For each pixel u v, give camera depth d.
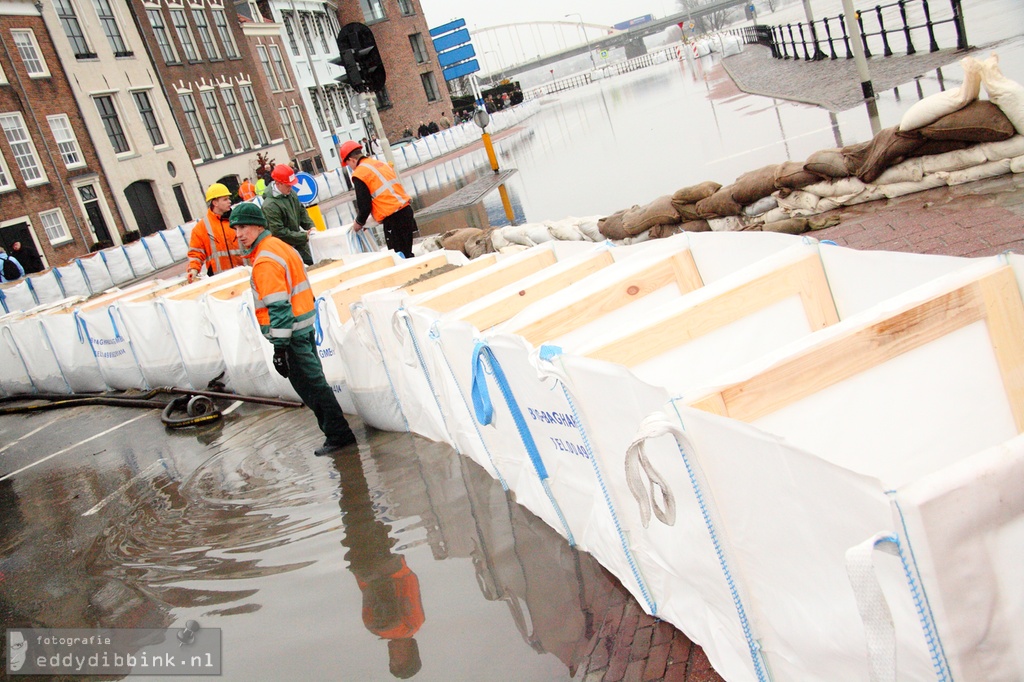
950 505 1.54
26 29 27.78
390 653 3.36
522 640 3.18
